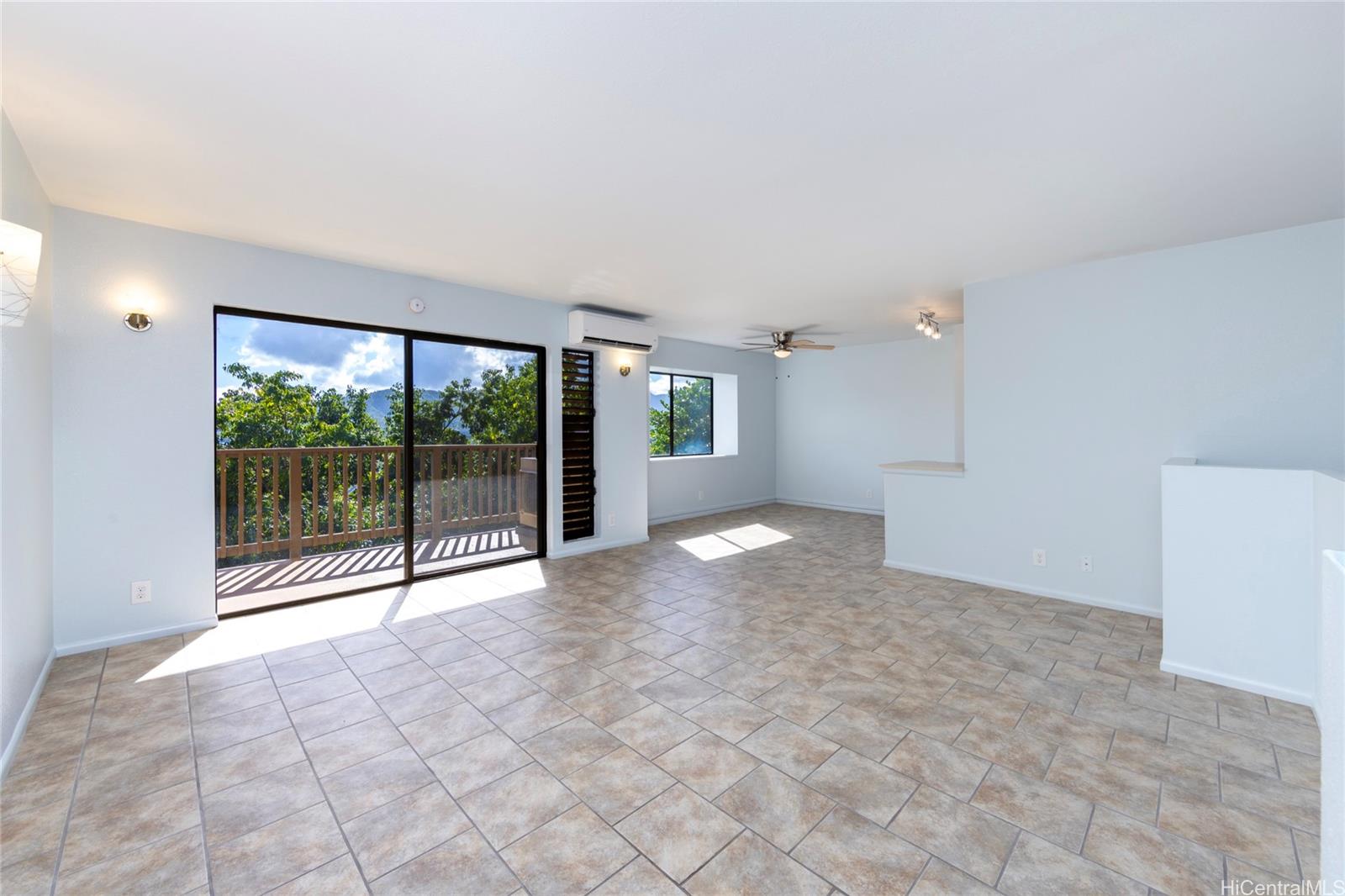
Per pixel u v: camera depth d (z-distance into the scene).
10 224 1.77
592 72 1.77
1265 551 2.56
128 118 2.04
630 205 2.83
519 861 1.60
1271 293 3.16
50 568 2.81
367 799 1.86
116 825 1.73
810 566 4.96
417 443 4.39
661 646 3.14
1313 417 3.06
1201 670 2.72
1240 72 1.75
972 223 3.06
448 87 1.85
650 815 1.78
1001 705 2.47
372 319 3.96
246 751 2.13
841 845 1.65
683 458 7.47
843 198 2.73
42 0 1.44
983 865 1.57
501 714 2.41
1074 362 3.85
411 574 4.37
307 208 2.87
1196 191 2.64
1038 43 1.62
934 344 7.13
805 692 2.60
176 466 3.22
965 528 4.44
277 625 3.46
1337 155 2.29
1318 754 2.09
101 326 2.99
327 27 1.56
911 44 1.63
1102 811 1.79
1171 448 3.49
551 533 5.18
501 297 4.69
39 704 2.45
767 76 1.79
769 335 6.83
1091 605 3.82
